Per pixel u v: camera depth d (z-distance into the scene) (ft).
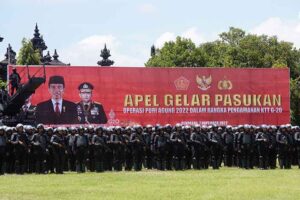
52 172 103.81
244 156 114.52
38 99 140.97
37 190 73.10
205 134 114.83
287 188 74.84
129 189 74.13
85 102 143.95
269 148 114.32
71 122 142.61
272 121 154.61
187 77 150.10
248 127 115.24
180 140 110.73
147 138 114.01
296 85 274.57
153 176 94.27
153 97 148.05
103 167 107.65
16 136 101.96
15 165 101.76
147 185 79.25
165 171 106.73
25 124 125.49
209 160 117.19
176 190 72.79
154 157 111.96
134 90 147.23
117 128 110.11
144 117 147.33
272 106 154.61
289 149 115.03
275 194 68.54
